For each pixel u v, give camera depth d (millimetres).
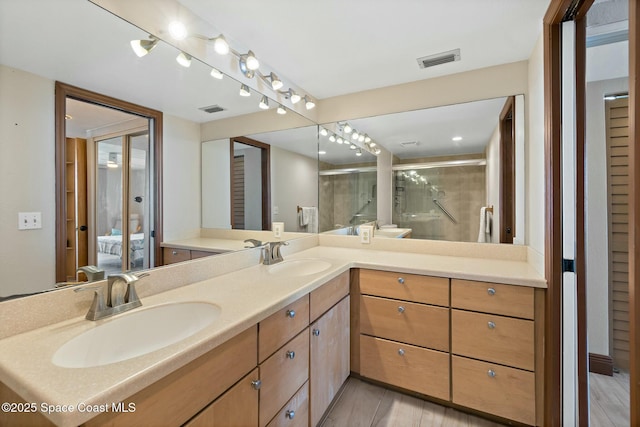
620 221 2066
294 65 2041
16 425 732
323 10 1458
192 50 1567
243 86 1923
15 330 900
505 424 1619
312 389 1494
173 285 1384
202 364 875
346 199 2641
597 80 2082
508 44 1763
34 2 1006
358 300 1962
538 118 1690
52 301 984
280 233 2342
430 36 1680
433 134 2291
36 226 1010
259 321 1098
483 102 2076
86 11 1147
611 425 1619
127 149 1329
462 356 1670
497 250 2076
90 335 942
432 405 1776
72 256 1104
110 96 1250
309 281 1484
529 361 1524
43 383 653
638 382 726
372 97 2471
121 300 1109
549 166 1491
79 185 1144
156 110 1448
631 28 728
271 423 1181
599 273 2102
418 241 2350
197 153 1680
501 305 1573
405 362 1821
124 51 1287
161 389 759
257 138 2107
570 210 1454
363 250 2512
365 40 1723
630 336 749
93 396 612
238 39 1727
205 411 885
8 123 945
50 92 1053
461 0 1378
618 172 2066
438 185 2293
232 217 1908
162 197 1493
